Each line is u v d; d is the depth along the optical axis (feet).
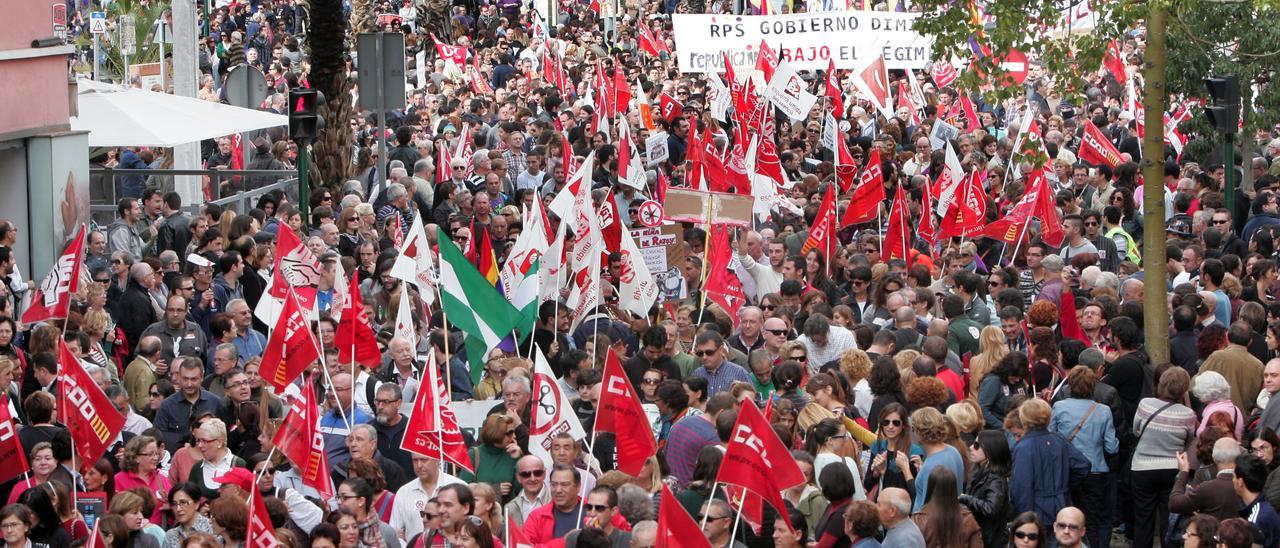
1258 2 82.28
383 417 66.59
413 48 245.86
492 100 173.27
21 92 98.27
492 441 62.49
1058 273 90.58
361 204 105.09
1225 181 106.42
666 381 66.33
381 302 90.43
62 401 59.00
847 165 122.72
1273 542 58.18
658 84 200.03
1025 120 114.01
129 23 178.70
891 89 191.42
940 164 130.31
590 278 76.07
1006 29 78.43
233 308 81.51
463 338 80.07
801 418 63.72
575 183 82.69
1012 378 70.69
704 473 57.00
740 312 80.94
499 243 101.96
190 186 128.77
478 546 51.65
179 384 69.87
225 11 248.52
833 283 96.22
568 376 72.64
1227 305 83.10
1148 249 77.30
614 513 55.06
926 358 68.28
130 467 60.80
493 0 283.59
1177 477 63.72
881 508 54.29
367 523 56.18
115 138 108.88
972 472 61.82
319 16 127.75
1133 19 76.43
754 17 169.17
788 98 135.64
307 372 73.72
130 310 85.15
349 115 131.23
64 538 56.24
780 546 54.39
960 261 97.25
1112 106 173.27
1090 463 66.13
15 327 77.97
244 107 123.34
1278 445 61.36
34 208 100.53
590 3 292.40
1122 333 72.79
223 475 59.52
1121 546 74.18
